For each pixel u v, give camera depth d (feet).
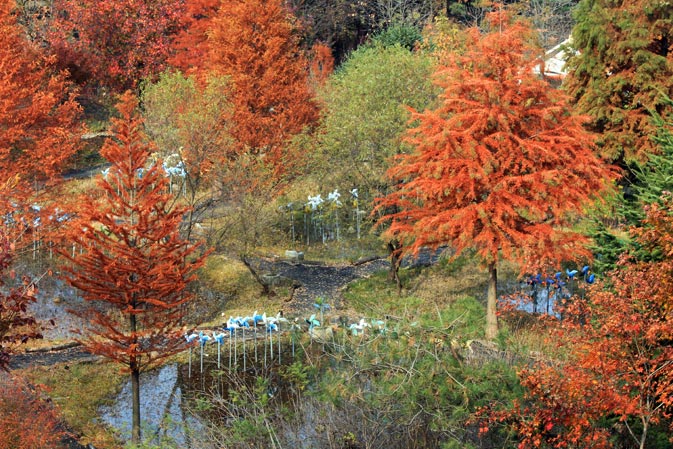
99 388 79.25
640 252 73.51
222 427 61.72
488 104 82.84
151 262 66.95
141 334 68.74
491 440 52.06
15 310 57.16
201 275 108.78
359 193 127.13
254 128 132.36
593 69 120.98
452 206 85.97
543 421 47.85
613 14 117.70
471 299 93.86
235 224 114.42
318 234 130.62
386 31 209.26
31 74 115.44
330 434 52.21
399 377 51.31
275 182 123.03
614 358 47.70
